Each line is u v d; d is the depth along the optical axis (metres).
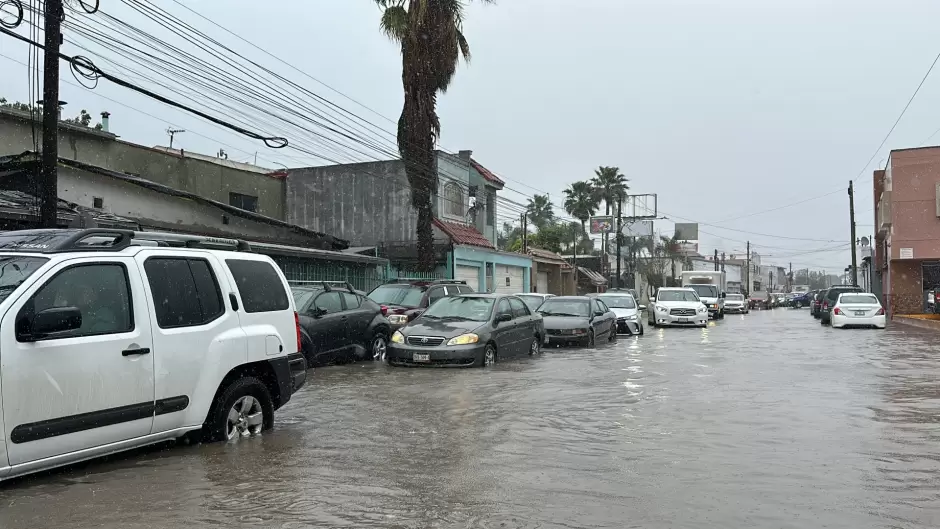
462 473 6.26
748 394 10.73
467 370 13.55
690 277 47.88
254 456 6.82
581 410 9.36
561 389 11.16
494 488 5.80
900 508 5.29
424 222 24.97
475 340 13.98
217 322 7.14
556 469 6.40
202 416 6.91
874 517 5.09
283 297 8.15
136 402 6.24
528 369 13.74
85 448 5.87
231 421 7.39
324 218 31.50
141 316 6.37
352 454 6.93
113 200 18.81
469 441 7.53
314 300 13.77
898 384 11.81
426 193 24.84
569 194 68.12
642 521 5.01
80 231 6.30
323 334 13.53
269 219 22.61
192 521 4.98
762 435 7.83
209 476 6.11
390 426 8.30
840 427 8.26
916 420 8.67
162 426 6.51
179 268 6.92
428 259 25.02
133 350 6.23
